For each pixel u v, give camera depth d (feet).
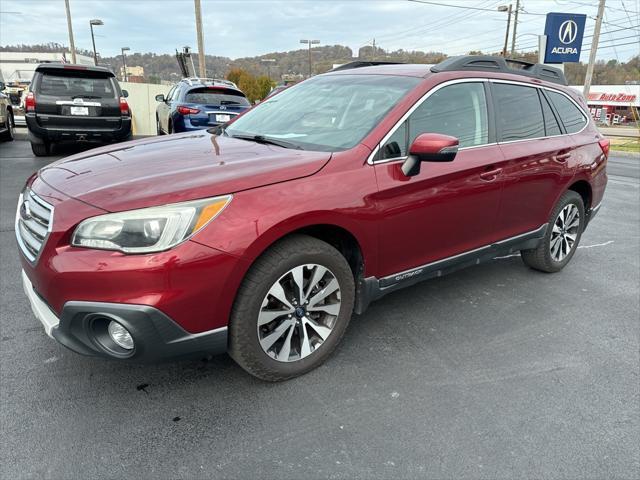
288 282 8.70
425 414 8.38
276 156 9.23
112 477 6.89
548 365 10.03
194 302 7.56
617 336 11.35
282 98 12.96
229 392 8.79
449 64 11.49
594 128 15.62
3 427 7.72
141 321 7.27
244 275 7.99
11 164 29.40
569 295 13.60
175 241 7.30
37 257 7.61
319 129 10.63
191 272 7.40
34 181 9.15
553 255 14.71
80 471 6.97
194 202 7.50
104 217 7.27
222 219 7.64
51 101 29.30
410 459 7.36
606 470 7.29
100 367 9.38
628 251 17.87
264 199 8.04
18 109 65.92
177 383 9.00
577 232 15.21
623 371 9.91
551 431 8.08
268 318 8.49
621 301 13.32
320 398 8.71
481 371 9.72
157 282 7.22
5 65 191.42
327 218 8.64
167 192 7.55
